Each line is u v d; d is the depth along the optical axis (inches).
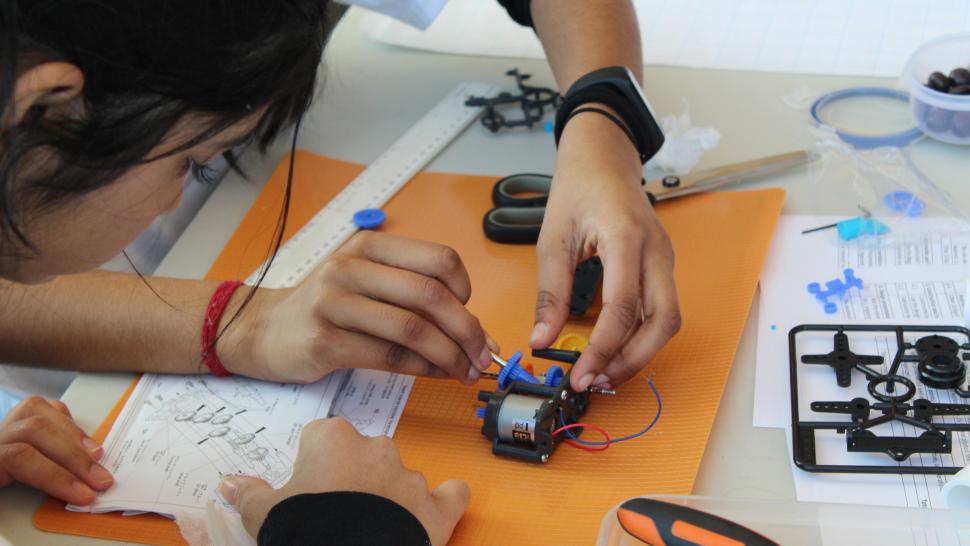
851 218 40.8
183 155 24.9
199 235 45.6
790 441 31.3
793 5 56.7
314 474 30.0
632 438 32.0
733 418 32.5
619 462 31.2
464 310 34.3
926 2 54.7
